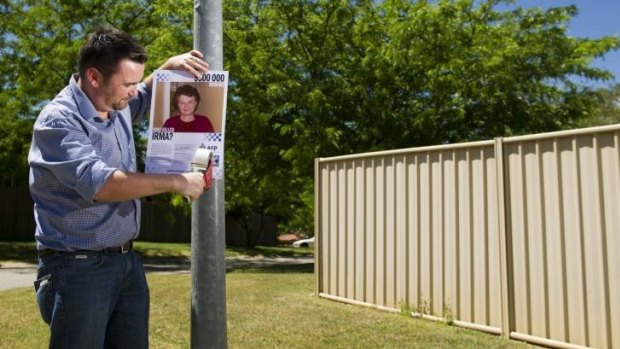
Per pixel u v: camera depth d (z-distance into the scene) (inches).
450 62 547.2
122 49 96.9
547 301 215.9
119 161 104.1
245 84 557.3
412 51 544.1
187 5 561.6
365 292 293.0
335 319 253.6
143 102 118.5
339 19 576.1
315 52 581.9
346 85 551.8
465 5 579.5
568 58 602.5
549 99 603.8
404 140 553.6
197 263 119.7
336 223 315.6
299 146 518.3
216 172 106.0
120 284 103.0
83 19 729.0
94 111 99.0
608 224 198.4
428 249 263.4
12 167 834.8
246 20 584.4
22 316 265.1
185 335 224.5
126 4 738.2
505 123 580.1
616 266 195.6
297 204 1350.9
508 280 228.8
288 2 574.2
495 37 586.2
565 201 211.9
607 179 199.0
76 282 95.6
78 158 90.4
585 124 819.4
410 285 270.5
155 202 938.7
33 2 736.3
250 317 256.1
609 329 197.0
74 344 95.7
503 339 223.9
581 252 205.9
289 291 337.4
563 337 209.8
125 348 107.7
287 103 530.9
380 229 288.2
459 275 249.3
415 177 272.7
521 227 226.2
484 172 242.1
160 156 107.0
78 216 95.8
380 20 597.0
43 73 712.4
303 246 1555.1
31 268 611.5
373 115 558.3
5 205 940.6
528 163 225.1
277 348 202.7
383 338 218.5
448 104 559.8
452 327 243.1
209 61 121.2
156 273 569.3
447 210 256.5
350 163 309.0
